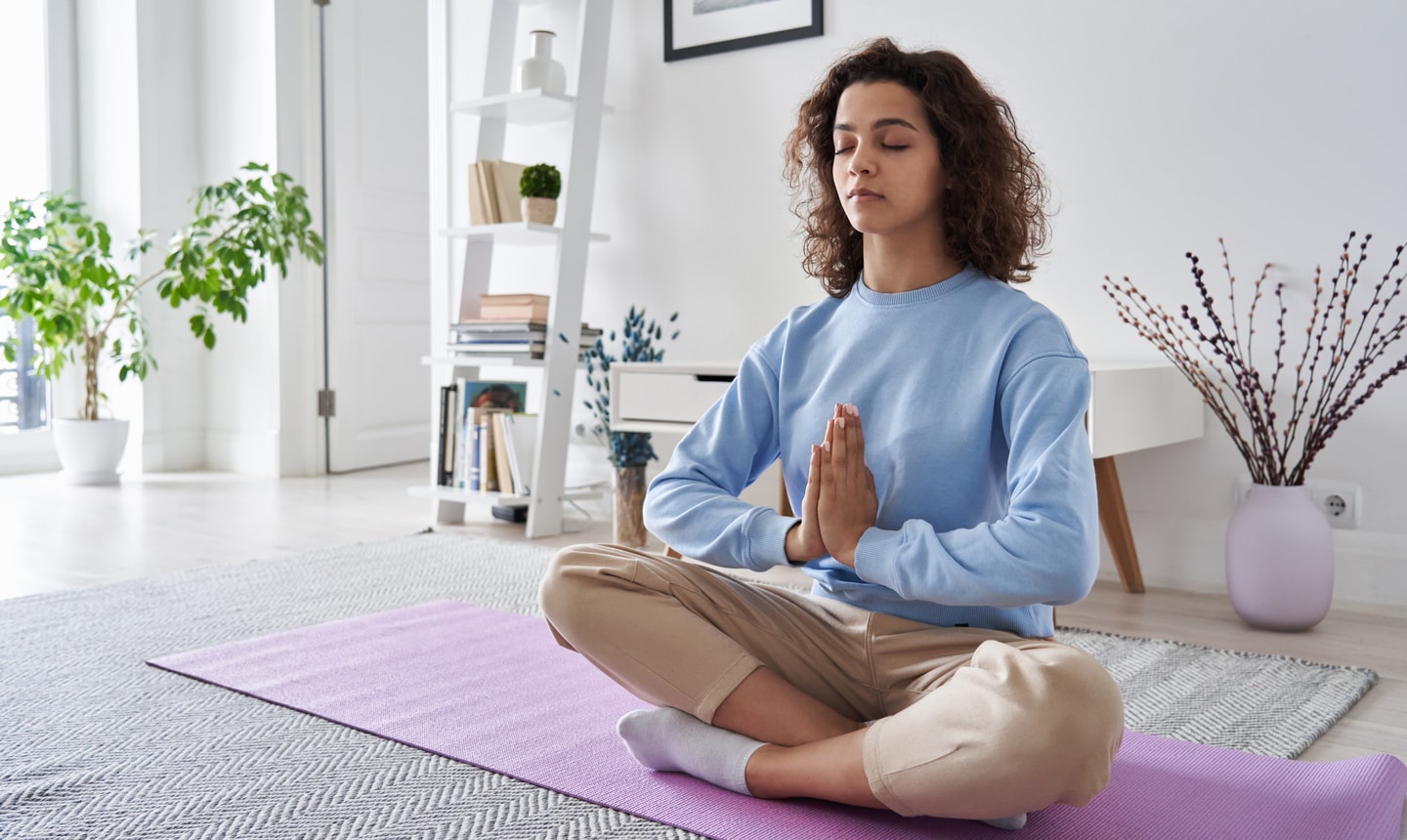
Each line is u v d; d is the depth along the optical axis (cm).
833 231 146
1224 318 269
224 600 249
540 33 343
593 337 350
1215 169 268
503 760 150
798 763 127
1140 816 132
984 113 130
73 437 442
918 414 128
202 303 489
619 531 328
